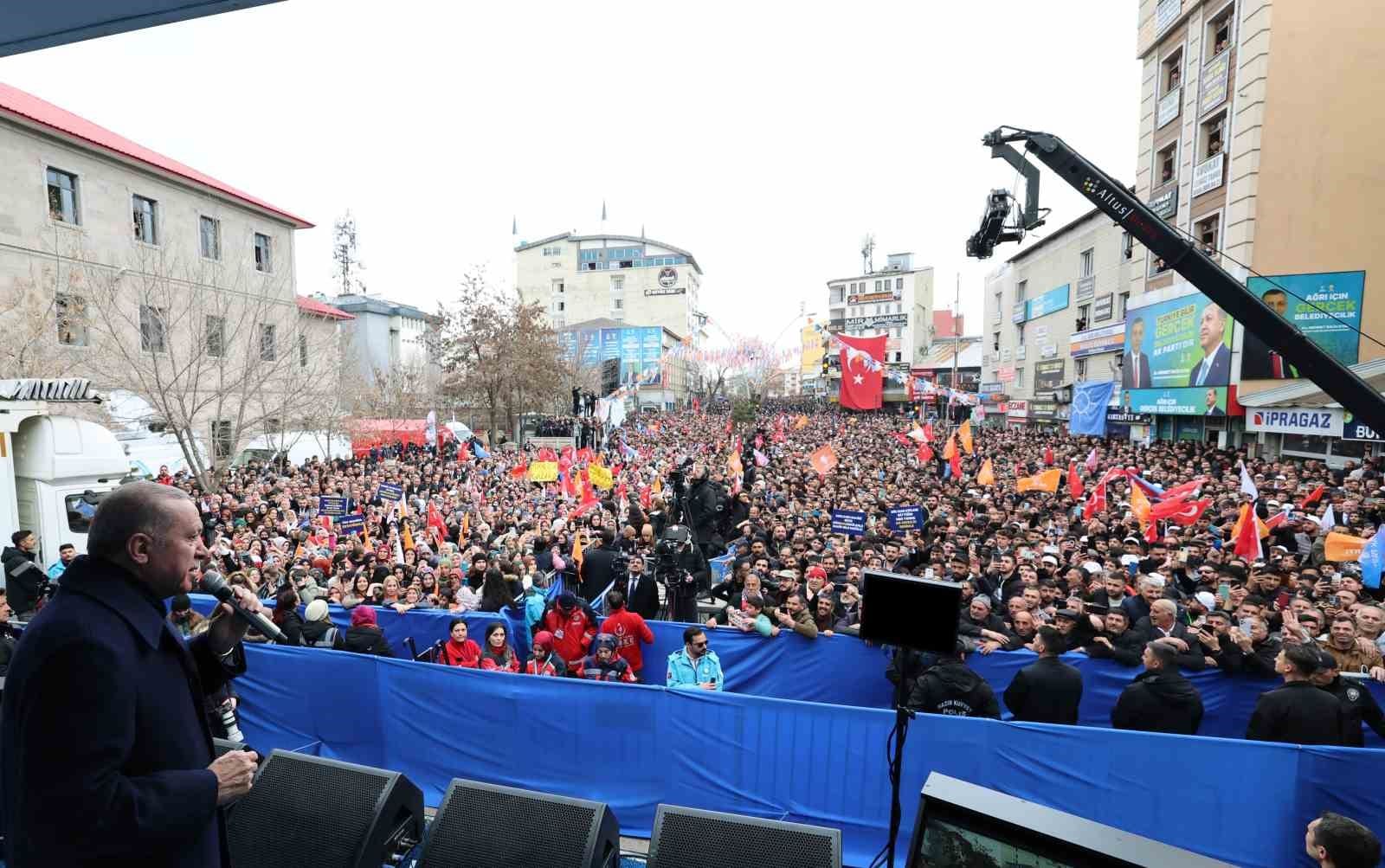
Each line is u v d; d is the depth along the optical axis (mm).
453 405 43344
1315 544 10336
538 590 8219
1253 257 20234
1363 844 2957
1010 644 6609
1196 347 22094
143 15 2057
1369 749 4191
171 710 1865
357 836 3455
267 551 10664
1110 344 30578
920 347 94125
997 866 2459
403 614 7727
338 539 12234
